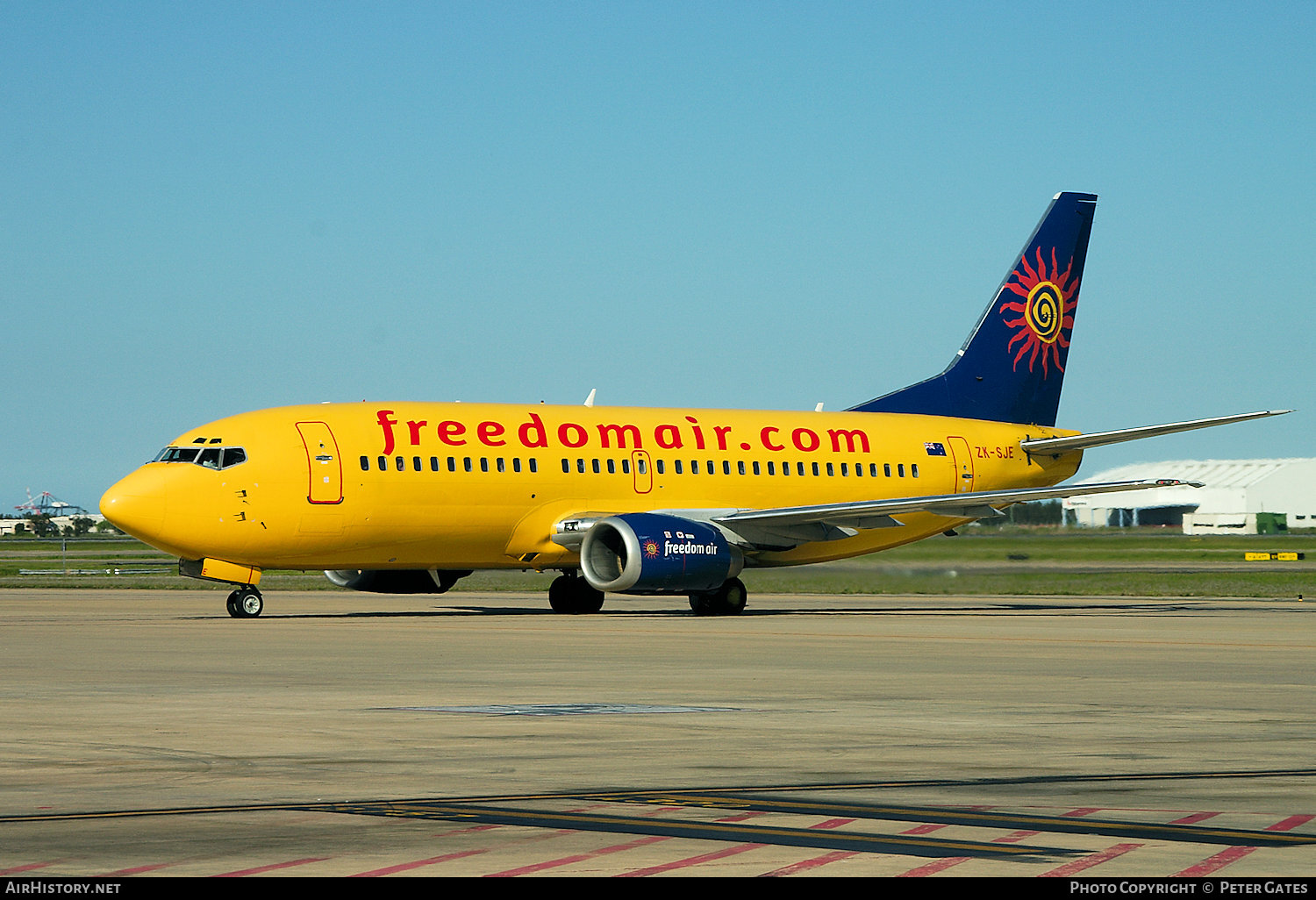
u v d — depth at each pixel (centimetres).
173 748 1933
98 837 1391
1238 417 5859
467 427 5288
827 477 5956
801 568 6397
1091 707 2427
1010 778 1725
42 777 1712
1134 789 1653
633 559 5000
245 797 1590
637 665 3186
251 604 5088
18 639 3934
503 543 5350
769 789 1647
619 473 5516
